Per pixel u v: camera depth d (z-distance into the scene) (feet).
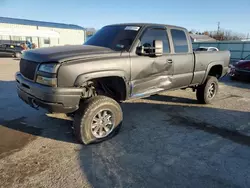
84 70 9.77
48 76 9.29
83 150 10.30
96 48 11.56
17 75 11.62
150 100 19.57
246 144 11.43
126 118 14.76
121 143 11.12
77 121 10.39
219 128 13.48
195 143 11.38
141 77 12.24
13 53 64.23
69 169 8.80
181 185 8.04
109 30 13.96
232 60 75.46
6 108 15.88
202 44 94.12
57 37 104.68
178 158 9.86
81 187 7.78
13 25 104.17
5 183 7.83
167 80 14.05
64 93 9.34
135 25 13.19
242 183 8.26
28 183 7.88
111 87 12.21
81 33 132.77
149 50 12.22
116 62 10.88
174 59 14.16
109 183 8.04
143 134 12.26
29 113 14.94
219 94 23.15
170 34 14.24
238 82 31.58
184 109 17.19
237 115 16.06
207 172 8.87
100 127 11.07
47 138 11.39
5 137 11.34
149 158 9.78
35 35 94.07
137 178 8.36
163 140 11.60
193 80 16.34
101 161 9.43
